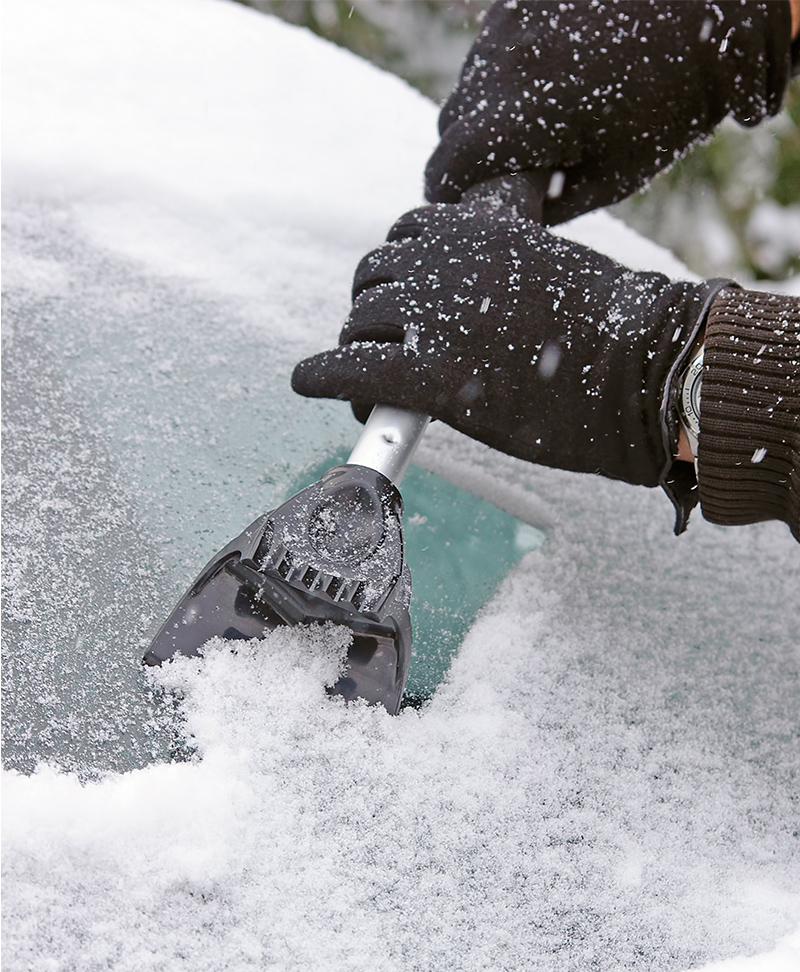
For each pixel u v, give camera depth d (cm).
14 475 100
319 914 88
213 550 99
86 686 92
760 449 95
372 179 124
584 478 112
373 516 93
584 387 98
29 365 106
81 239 115
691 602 105
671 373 97
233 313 114
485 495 109
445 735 95
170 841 88
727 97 112
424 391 97
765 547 111
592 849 92
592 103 109
